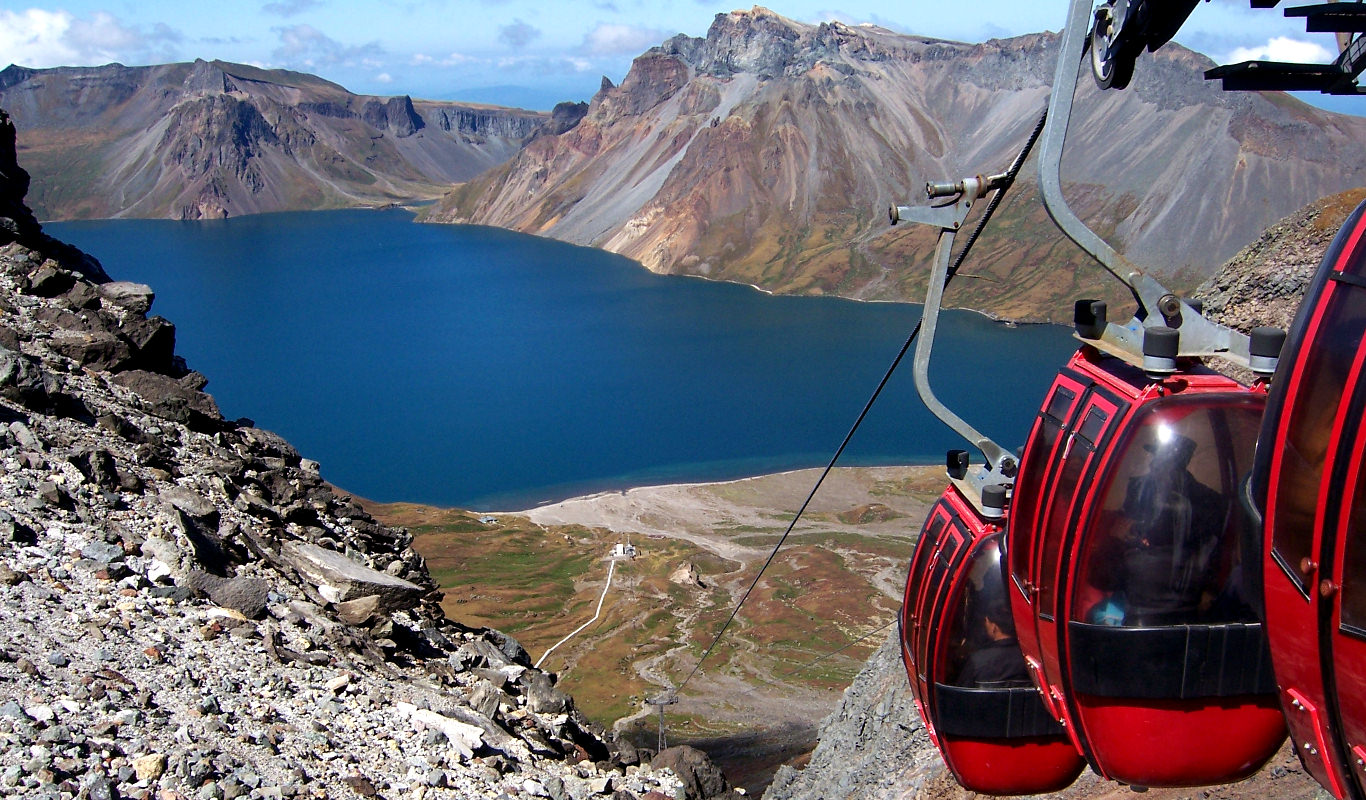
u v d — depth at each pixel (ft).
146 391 90.07
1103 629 33.65
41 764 41.50
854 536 555.28
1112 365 36.19
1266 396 31.63
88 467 69.26
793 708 328.49
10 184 116.88
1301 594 26.27
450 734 58.59
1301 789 67.10
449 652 78.64
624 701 344.69
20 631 51.19
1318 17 26.61
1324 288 25.96
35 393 76.02
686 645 399.85
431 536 559.79
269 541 76.84
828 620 424.05
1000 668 46.91
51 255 113.50
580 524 602.03
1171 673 33.14
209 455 85.56
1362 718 25.18
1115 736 35.19
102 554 60.75
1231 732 34.04
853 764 125.49
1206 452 32.30
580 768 66.69
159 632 56.13
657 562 513.86
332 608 72.13
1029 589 37.81
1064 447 36.32
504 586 484.74
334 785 49.03
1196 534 32.35
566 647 406.62
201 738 47.65
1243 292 125.18
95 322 95.25
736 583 479.82
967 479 50.42
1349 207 118.73
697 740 297.94
